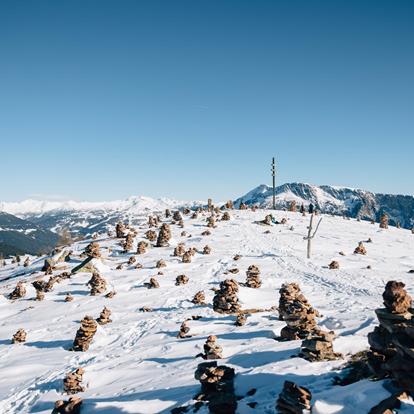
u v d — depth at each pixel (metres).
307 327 16.73
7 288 44.62
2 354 22.50
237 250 54.38
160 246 60.28
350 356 12.60
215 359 15.38
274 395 10.67
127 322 26.33
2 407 14.98
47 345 23.36
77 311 31.39
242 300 28.38
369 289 31.56
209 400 10.65
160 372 15.19
